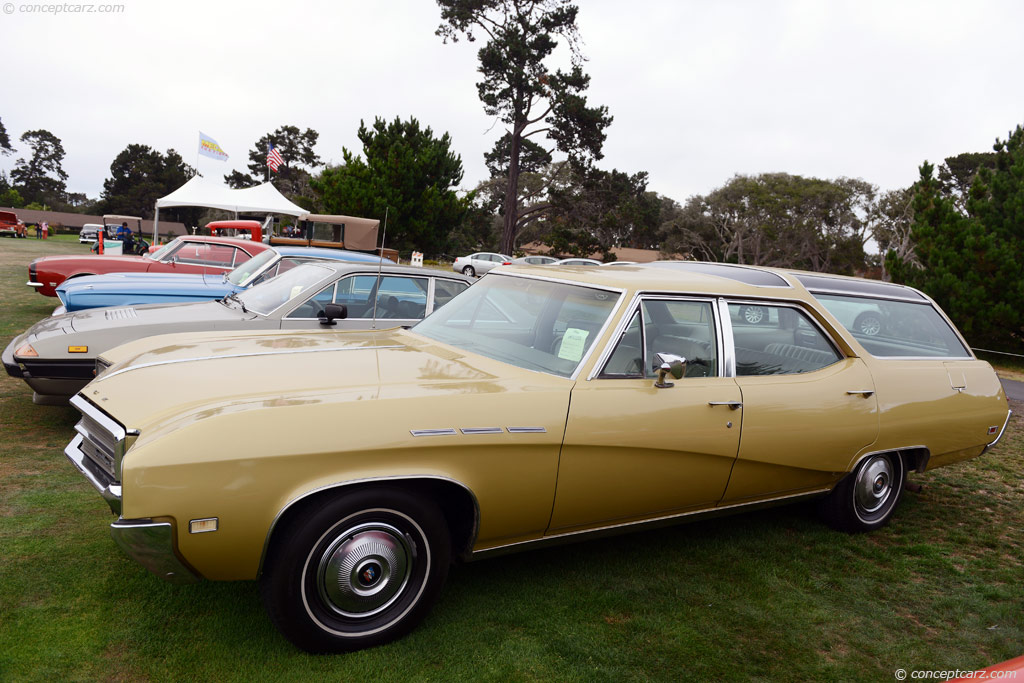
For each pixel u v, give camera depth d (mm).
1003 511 4879
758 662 2793
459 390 2867
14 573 3039
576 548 3789
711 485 3477
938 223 18406
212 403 2598
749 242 44656
